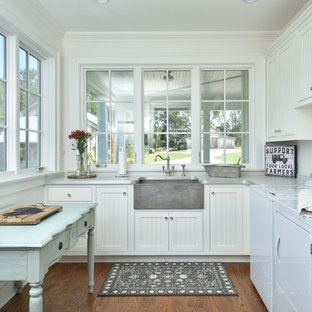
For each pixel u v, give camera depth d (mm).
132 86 3178
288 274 1463
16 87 2150
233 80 3156
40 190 2588
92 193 2660
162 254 2641
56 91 2885
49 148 2848
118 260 2730
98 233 2666
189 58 3051
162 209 2633
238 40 3037
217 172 2883
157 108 3180
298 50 2145
